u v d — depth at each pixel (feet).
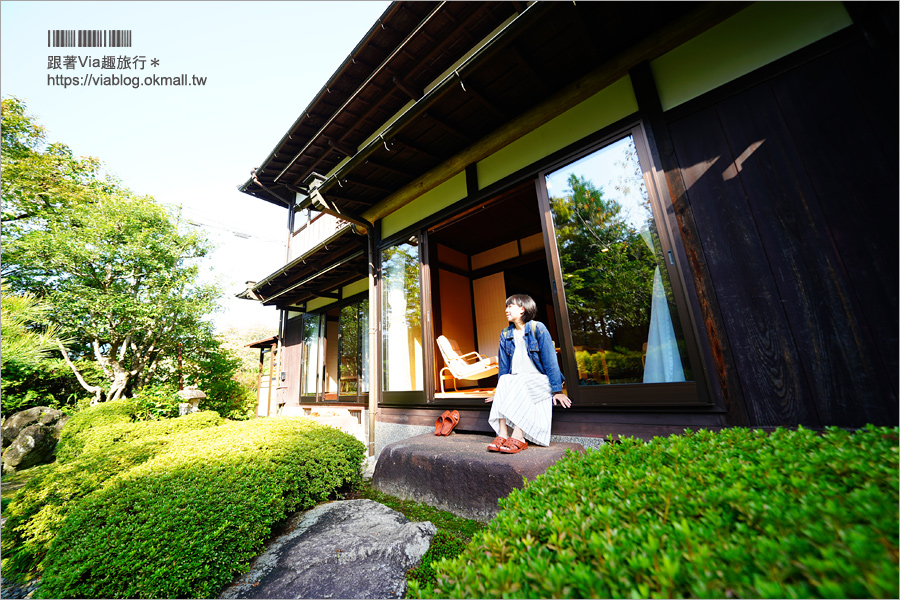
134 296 23.91
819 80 6.22
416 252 13.57
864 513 2.43
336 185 12.75
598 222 8.57
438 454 8.45
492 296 18.93
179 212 27.12
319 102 16.66
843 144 5.90
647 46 7.93
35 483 8.61
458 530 7.04
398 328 13.93
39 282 22.62
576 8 7.02
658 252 7.60
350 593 5.26
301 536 6.93
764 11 6.92
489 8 11.02
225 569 5.55
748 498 2.85
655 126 7.90
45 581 4.78
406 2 12.63
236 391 31.58
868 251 5.55
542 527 3.09
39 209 25.67
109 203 23.90
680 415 7.04
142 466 7.58
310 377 24.89
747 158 6.76
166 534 5.27
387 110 14.19
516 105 9.82
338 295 23.32
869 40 5.75
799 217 6.16
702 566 2.16
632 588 2.20
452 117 10.18
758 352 6.33
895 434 3.81
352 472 9.85
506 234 18.08
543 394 8.17
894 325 5.26
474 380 17.97
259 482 7.25
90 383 23.95
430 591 2.79
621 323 8.01
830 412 5.63
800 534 2.41
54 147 27.40
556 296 9.03
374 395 13.88
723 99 7.16
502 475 7.04
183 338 26.84
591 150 8.84
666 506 3.07
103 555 4.89
